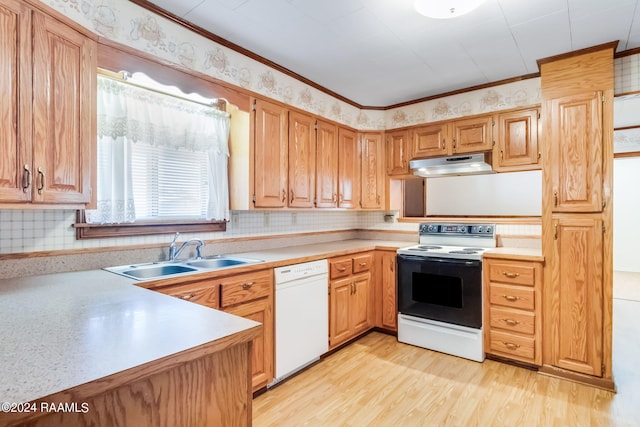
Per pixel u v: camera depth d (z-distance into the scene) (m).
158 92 2.17
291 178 2.80
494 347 2.66
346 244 3.43
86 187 1.56
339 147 3.36
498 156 3.04
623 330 3.34
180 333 0.95
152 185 2.24
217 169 2.52
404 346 2.99
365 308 3.18
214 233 2.55
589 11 1.93
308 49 2.42
